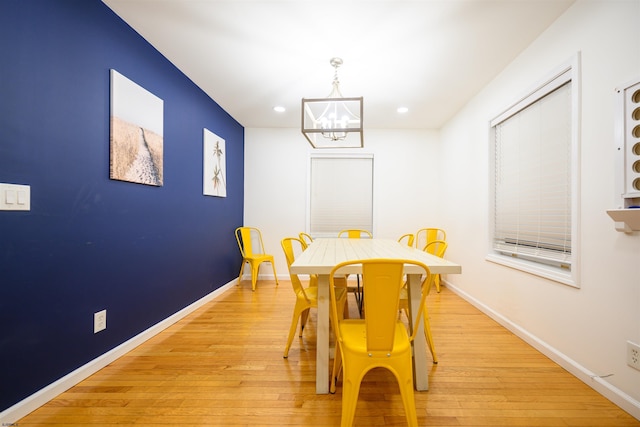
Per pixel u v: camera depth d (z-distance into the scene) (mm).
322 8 1771
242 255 4176
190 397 1439
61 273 1484
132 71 1978
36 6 1349
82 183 1600
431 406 1373
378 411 1338
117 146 1817
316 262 1547
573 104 1670
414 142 4250
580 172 1628
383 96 3076
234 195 3928
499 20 1857
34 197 1349
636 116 1322
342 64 2430
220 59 2383
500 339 2119
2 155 1221
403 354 1206
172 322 2430
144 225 2109
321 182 4359
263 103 3344
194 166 2838
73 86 1545
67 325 1516
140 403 1391
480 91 2902
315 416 1309
